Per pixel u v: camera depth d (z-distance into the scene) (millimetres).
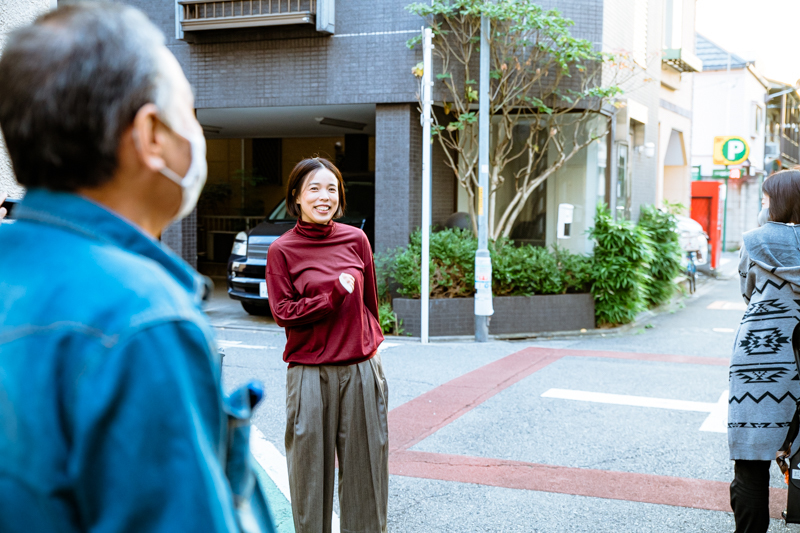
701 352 8602
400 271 9680
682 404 6098
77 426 771
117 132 879
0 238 886
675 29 15453
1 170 4059
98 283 827
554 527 3660
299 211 3053
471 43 9953
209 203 17094
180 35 10938
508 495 4090
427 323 9133
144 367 797
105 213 894
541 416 5719
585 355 8336
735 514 3072
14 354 793
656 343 9211
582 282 10336
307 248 2988
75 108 851
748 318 3068
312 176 2986
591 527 3662
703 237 15180
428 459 4703
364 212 11547
